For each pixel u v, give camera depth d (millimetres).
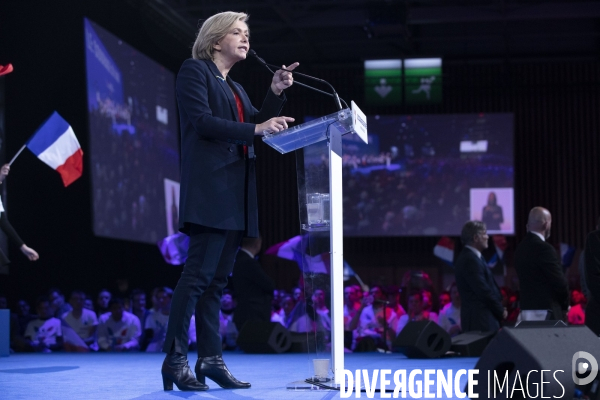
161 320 7648
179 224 2572
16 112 8969
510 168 13594
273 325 5988
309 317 2594
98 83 9031
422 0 12125
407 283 10016
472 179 13641
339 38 13914
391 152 13836
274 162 15227
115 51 9633
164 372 2555
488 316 5645
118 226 9359
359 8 12156
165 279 11695
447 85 14664
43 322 7648
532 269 5012
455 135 13758
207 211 2518
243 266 6445
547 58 14578
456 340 5438
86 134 9445
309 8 12211
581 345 1747
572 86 14602
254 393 2420
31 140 5930
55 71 9281
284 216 15102
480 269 5641
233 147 2605
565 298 4996
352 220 13797
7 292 9094
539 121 14641
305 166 2559
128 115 9875
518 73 14789
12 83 8945
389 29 12141
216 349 2650
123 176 9578
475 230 5762
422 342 5125
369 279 14688
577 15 11828
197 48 2744
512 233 13453
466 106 14688
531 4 11938
